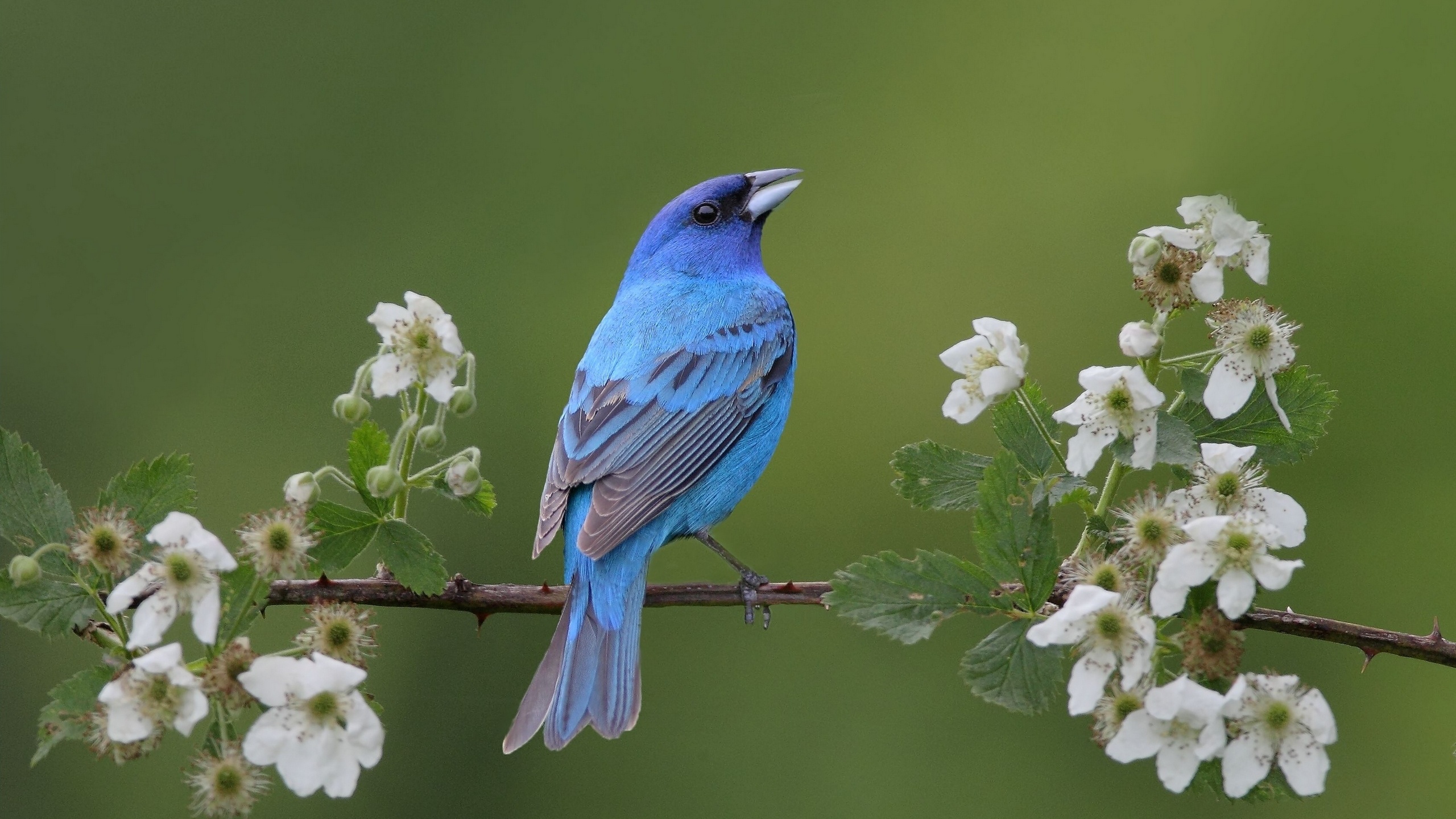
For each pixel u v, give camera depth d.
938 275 18.17
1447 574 14.66
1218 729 6.15
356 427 7.30
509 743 8.85
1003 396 7.26
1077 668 6.27
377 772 14.40
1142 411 6.81
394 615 14.78
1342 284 16.06
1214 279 6.90
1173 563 6.29
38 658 14.66
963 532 16.22
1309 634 7.36
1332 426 15.47
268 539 6.46
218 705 6.36
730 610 14.74
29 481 6.86
